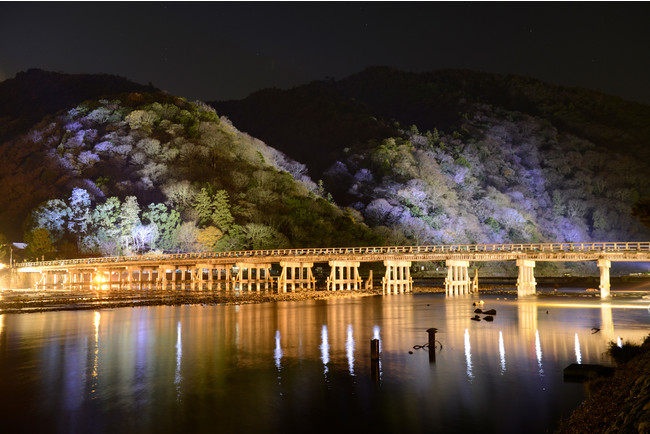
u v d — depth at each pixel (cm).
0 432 1923
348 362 2914
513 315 5003
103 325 4494
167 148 17062
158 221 13375
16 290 10862
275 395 2308
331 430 1906
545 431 1839
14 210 16312
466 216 18362
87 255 13075
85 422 2011
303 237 12875
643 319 4569
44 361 3012
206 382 2525
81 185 15650
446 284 7975
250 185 15250
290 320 4772
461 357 2989
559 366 2717
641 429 1271
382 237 14025
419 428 1903
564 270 16600
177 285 11019
